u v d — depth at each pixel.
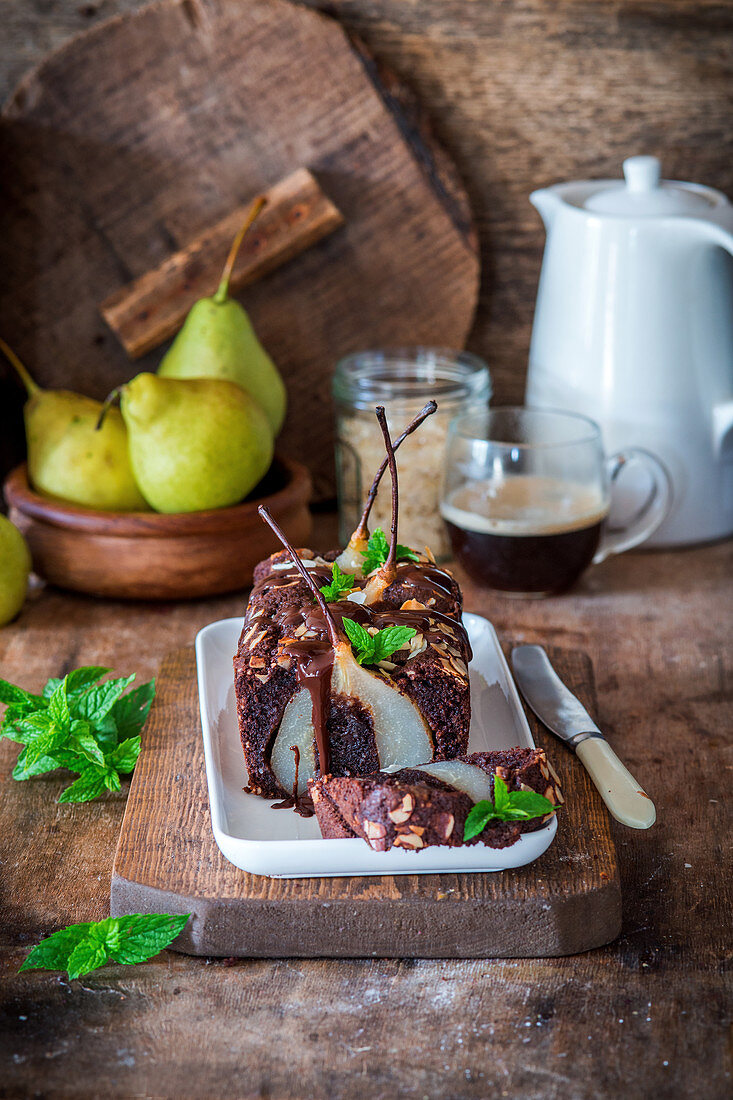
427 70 0.93
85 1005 0.59
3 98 0.94
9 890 0.65
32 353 0.96
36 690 0.78
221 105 0.92
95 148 0.93
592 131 0.95
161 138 0.93
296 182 0.92
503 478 0.85
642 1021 0.59
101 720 0.71
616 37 0.93
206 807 0.66
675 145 0.95
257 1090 0.56
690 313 0.87
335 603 0.68
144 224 0.94
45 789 0.71
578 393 0.89
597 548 0.86
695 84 0.94
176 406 0.82
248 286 0.95
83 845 0.67
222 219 0.94
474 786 0.62
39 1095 0.56
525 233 0.97
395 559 0.70
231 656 0.76
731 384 0.89
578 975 0.61
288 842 0.61
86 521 0.83
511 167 0.96
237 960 0.61
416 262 0.95
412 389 0.88
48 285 0.95
